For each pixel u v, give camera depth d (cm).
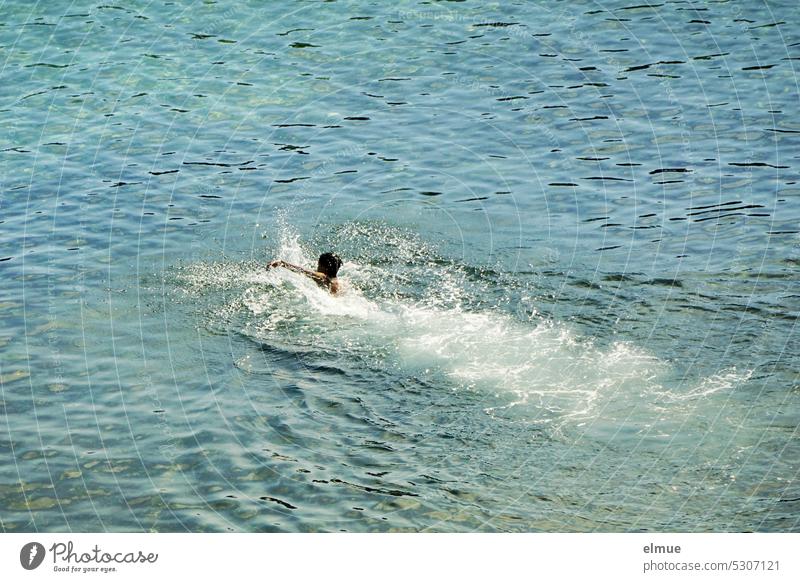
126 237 2411
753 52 3144
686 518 1516
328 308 2102
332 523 1542
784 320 1984
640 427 1702
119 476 1655
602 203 2498
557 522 1523
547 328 2000
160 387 1873
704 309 2042
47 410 1814
